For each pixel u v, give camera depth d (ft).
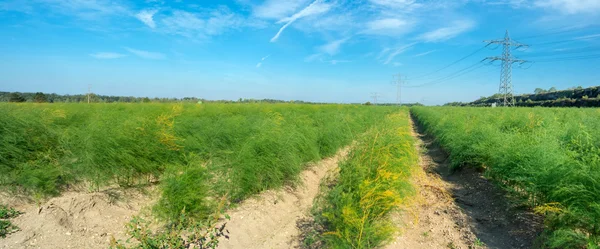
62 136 23.97
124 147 22.27
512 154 24.30
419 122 107.55
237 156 23.17
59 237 15.56
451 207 23.99
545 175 18.89
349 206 16.40
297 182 26.14
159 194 20.12
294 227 20.34
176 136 26.37
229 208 20.59
